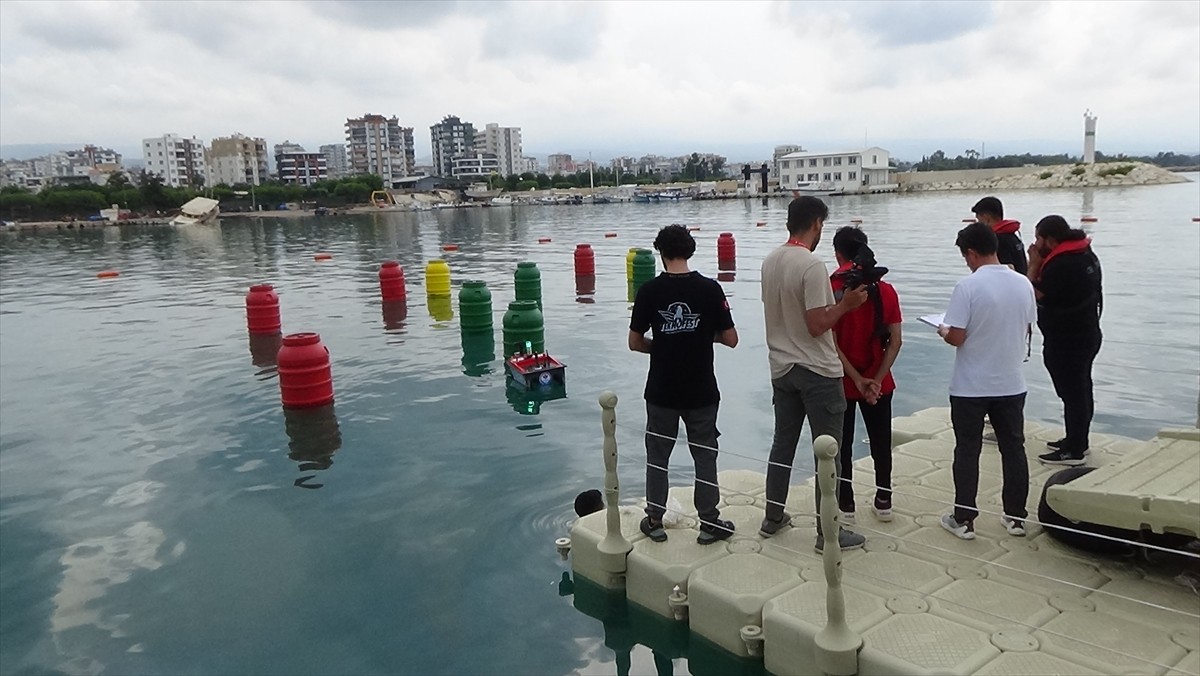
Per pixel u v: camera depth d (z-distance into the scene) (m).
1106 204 47.84
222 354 13.16
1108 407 8.45
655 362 5.07
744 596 4.40
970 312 4.75
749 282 19.56
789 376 4.80
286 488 7.22
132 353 13.52
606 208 85.88
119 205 85.81
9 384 11.56
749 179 115.50
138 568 5.79
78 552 6.09
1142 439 7.45
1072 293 5.68
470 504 6.69
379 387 10.56
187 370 12.07
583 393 9.97
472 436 8.41
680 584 4.76
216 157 179.62
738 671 4.39
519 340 12.87
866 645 3.82
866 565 4.66
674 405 5.04
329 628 4.93
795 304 4.71
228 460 8.01
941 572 4.54
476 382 10.67
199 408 9.93
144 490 7.31
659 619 4.88
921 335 12.30
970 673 3.56
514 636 4.79
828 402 4.78
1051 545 4.81
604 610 5.07
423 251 33.88
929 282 17.80
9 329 16.42
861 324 5.06
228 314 17.48
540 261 27.70
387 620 5.00
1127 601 4.14
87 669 4.56
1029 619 4.00
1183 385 9.14
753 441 7.94
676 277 4.99
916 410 8.62
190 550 6.05
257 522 6.52
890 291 5.05
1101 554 4.62
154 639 4.86
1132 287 15.85
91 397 10.67
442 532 6.20
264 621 5.02
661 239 5.02
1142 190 73.00
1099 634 3.84
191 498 7.08
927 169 160.12
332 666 4.52
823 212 4.81
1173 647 3.71
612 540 5.15
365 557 5.84
